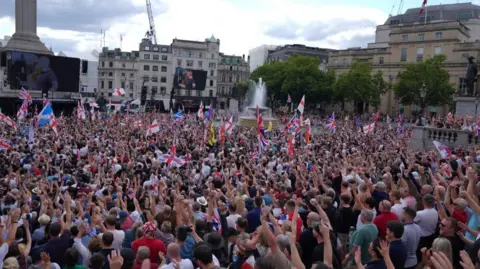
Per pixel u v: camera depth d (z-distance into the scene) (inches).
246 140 1454.2
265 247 285.6
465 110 1731.1
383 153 1015.6
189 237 326.0
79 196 505.0
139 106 3543.3
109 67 5482.3
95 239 310.5
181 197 382.6
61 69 2598.4
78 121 1868.8
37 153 874.8
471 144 1290.6
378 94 3634.4
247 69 6358.3
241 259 281.7
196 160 959.6
